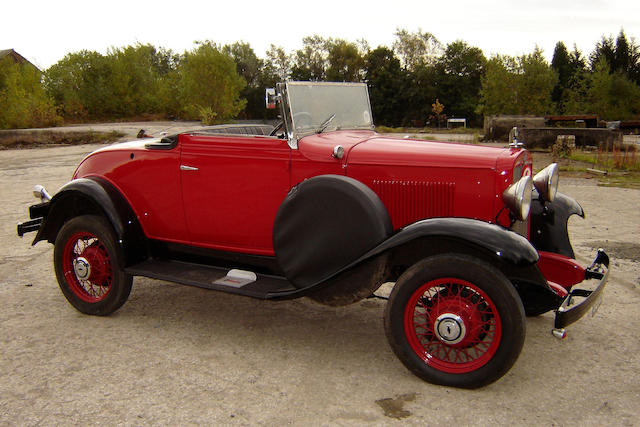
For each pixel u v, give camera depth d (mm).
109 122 35812
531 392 2887
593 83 37812
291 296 3201
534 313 3301
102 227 3865
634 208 7789
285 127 3398
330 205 3068
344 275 3059
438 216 3211
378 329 3830
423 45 62250
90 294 4230
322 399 2824
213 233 3793
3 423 2602
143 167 3926
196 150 3705
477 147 3363
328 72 64625
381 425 2568
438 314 2947
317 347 3516
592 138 16609
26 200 8914
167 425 2580
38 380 3045
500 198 3066
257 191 3553
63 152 17859
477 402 2783
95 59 39188
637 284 4602
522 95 32438
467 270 2738
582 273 3639
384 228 2982
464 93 58531
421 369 2959
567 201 3877
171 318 4059
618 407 2717
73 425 2582
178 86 35000
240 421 2611
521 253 2656
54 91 39250
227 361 3299
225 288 3402
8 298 4504
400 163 3229
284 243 3248
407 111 60812
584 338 3598
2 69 34500
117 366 3223
